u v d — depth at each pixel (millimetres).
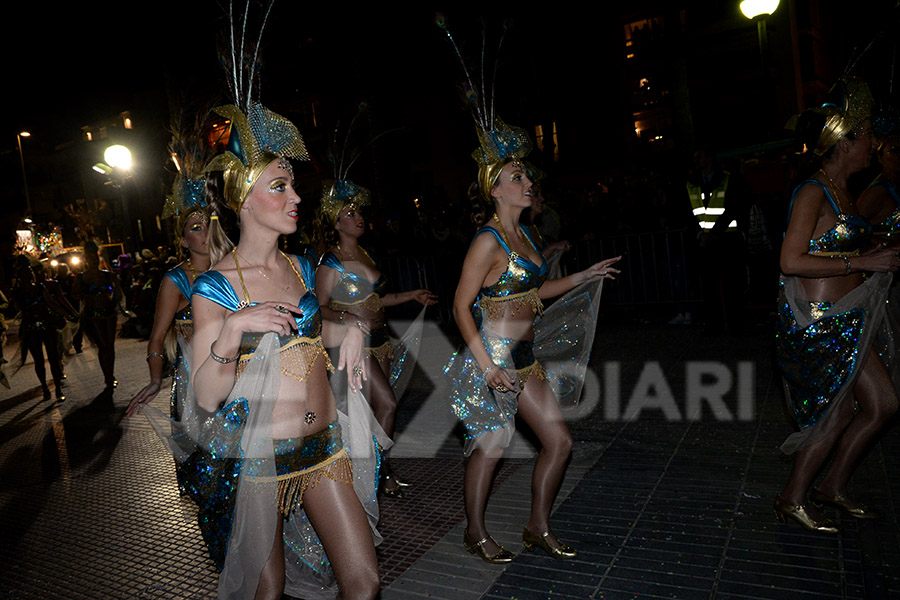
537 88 22234
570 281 3406
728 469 3959
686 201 7934
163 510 4355
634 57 23562
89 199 39844
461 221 10281
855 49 4230
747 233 8211
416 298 4348
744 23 22172
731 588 2721
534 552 3191
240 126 2178
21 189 43906
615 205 9617
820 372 3092
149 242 20109
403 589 2963
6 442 6648
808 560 2879
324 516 2172
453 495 4055
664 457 4258
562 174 23844
